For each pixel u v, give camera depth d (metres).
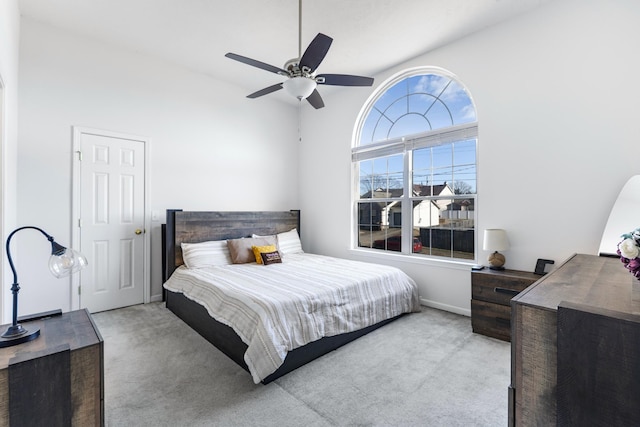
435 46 3.28
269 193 4.77
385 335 2.68
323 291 2.44
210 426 1.55
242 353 2.08
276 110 4.86
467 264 3.13
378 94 4.04
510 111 2.82
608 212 2.34
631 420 0.69
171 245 3.50
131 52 3.43
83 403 1.09
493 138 2.93
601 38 2.36
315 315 2.29
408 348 2.43
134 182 3.46
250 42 3.24
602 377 0.73
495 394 1.83
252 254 3.75
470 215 3.21
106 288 3.27
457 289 3.21
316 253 4.82
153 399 1.76
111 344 2.48
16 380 0.92
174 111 3.77
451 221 3.36
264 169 4.70
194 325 2.78
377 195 4.07
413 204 3.69
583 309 0.77
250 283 2.66
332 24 2.89
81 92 3.11
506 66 2.84
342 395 1.82
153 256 3.62
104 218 3.25
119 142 3.35
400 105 3.83
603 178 2.36
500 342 2.53
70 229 3.03
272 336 1.96
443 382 1.95
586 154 2.43
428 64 3.41
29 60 2.82
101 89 3.23
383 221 4.02
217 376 2.01
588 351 0.75
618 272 1.45
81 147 3.10
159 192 3.66
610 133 2.32
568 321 0.78
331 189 4.58
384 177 3.98
